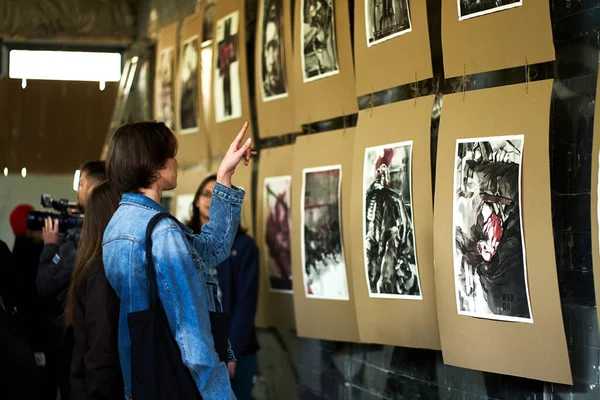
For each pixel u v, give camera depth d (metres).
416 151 3.98
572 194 3.29
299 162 5.15
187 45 7.18
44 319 5.24
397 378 4.50
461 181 3.57
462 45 3.59
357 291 4.40
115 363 2.71
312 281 5.04
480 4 3.47
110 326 2.72
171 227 2.58
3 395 3.52
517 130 3.34
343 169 4.75
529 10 3.26
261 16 5.73
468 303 3.54
